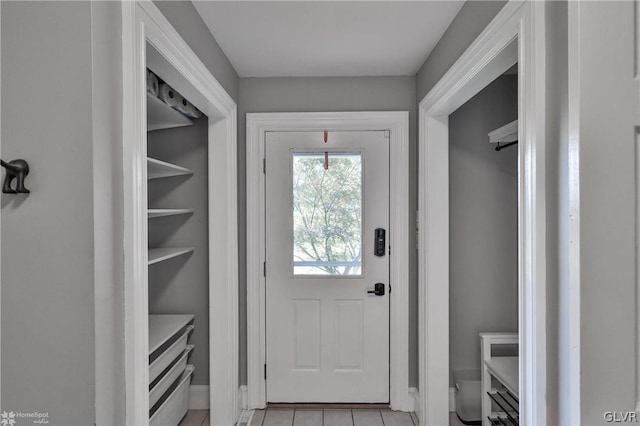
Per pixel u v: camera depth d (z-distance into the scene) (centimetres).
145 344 109
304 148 249
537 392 101
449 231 246
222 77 209
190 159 242
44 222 90
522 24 108
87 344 90
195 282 244
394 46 204
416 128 245
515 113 246
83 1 90
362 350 252
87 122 90
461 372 242
